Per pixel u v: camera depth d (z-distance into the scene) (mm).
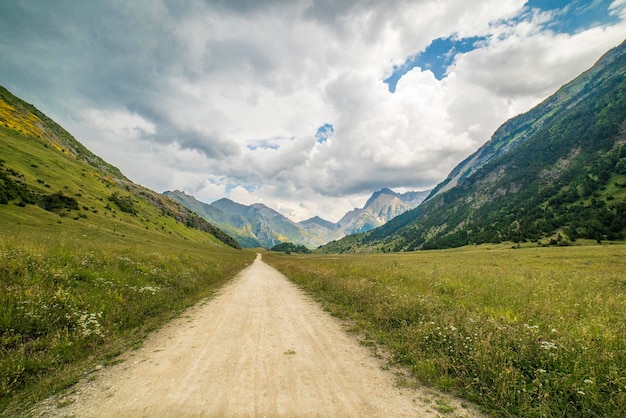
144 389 4762
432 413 4055
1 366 5031
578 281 15602
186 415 3975
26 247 10836
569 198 149250
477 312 8555
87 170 131500
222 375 5281
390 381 5051
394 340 7066
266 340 7422
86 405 4293
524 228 132625
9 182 61750
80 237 48625
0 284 7590
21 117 150250
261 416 3932
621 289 13750
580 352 4938
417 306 8977
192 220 172750
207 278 21172
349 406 4207
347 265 26641
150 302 10891
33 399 4500
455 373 5109
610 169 154625
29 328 6512
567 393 4066
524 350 5262
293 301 13109
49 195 69688
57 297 7891
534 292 11680
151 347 6910
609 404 3662
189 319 9734
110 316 8438
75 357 6152
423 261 50344
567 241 87250
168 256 21797
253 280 22875
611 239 79375
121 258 14797
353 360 6023
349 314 10086
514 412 3955
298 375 5277
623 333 5867
